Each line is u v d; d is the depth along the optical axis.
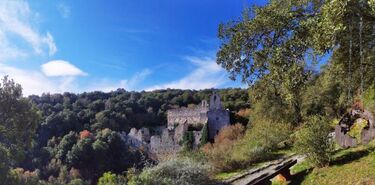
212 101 75.38
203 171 14.99
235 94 92.50
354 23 7.80
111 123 89.19
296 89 9.48
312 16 8.62
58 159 58.28
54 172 53.91
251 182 13.73
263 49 9.29
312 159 13.86
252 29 9.15
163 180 13.37
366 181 10.52
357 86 10.77
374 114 14.96
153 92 119.19
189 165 14.79
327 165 13.43
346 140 16.36
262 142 22.12
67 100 94.38
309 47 8.72
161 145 72.31
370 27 8.02
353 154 13.66
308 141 13.80
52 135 70.94
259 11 9.01
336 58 9.49
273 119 30.94
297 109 30.17
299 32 8.72
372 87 10.66
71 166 58.19
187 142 66.06
